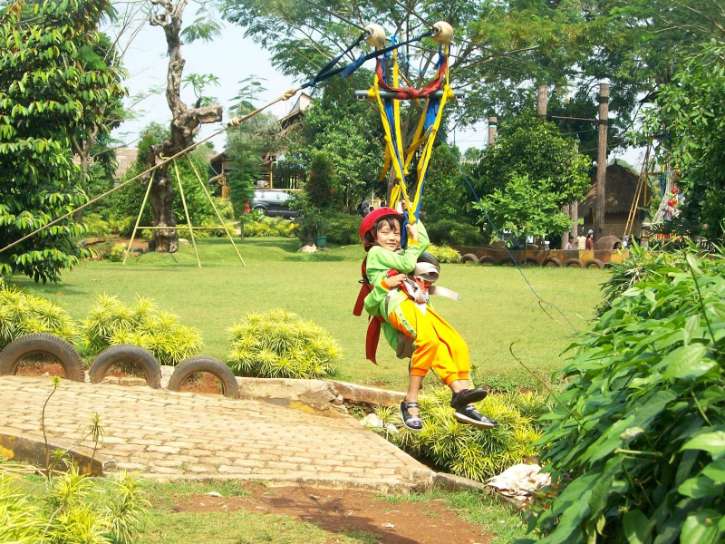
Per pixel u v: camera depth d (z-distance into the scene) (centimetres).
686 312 294
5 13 1384
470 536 591
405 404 498
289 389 995
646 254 934
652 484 275
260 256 3094
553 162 3344
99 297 1177
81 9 1405
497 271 2639
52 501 432
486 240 3644
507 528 605
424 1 3341
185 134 2806
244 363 1069
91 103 1428
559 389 930
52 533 399
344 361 1173
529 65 3575
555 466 341
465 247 3356
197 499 618
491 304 1706
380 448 816
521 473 724
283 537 545
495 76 3719
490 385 1006
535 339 1300
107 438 725
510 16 3372
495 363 1123
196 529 541
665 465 265
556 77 3709
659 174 2452
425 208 3644
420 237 514
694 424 255
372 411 1005
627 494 274
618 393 304
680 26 2016
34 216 1356
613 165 5062
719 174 1419
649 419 258
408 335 495
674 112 1486
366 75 3616
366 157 5125
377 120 4397
